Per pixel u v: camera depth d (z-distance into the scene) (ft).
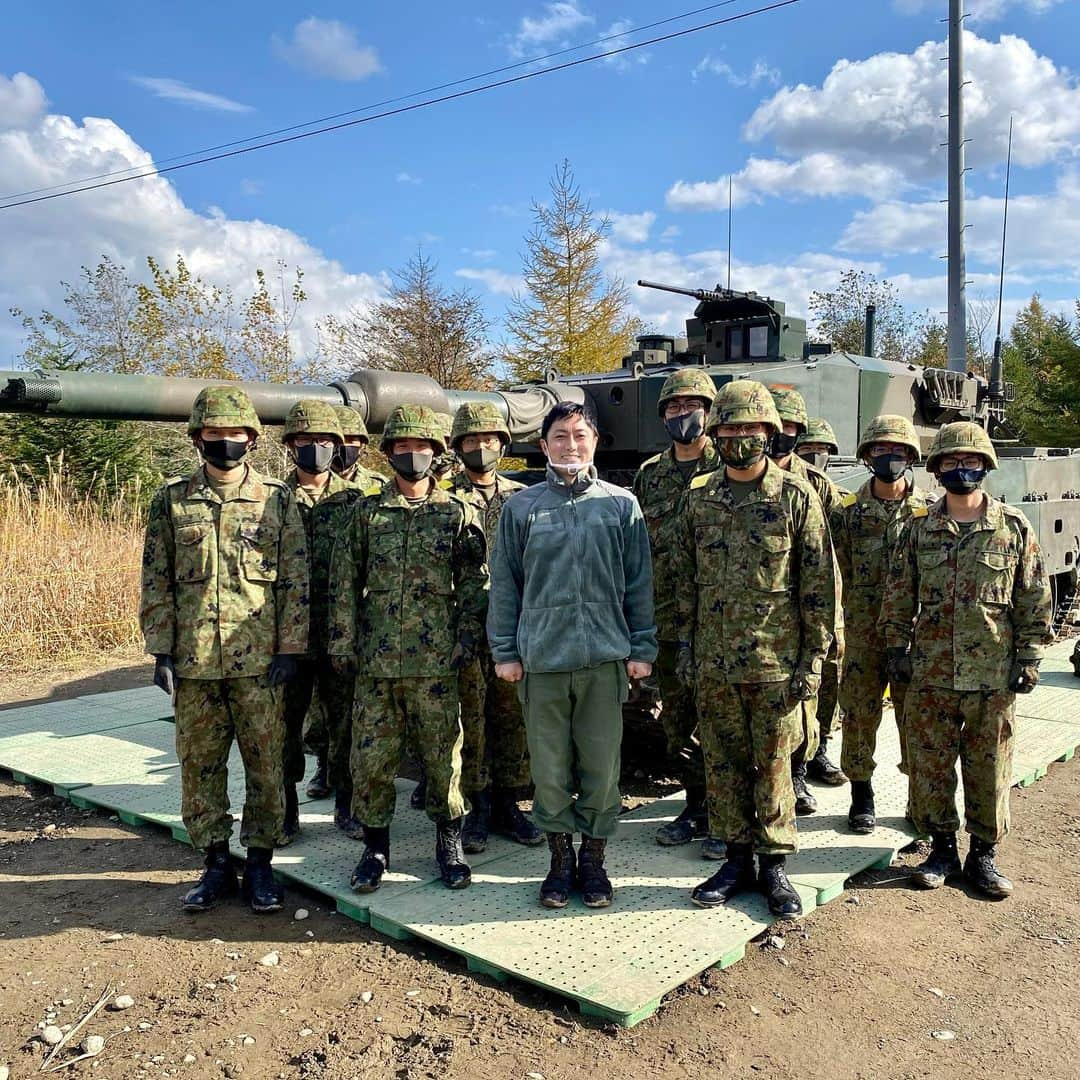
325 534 17.12
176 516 14.26
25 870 16.58
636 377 24.58
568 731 13.98
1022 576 14.89
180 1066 10.95
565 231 80.12
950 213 54.54
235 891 15.46
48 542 38.04
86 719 25.64
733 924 13.75
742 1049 11.27
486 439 17.19
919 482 29.25
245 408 14.46
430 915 13.98
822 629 13.73
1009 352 120.88
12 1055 11.20
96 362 74.28
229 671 14.21
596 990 11.90
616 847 16.62
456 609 15.03
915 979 12.85
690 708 17.08
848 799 18.83
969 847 16.96
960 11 53.42
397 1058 11.05
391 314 84.89
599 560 13.62
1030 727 23.70
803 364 25.70
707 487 14.34
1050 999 12.41
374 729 14.83
